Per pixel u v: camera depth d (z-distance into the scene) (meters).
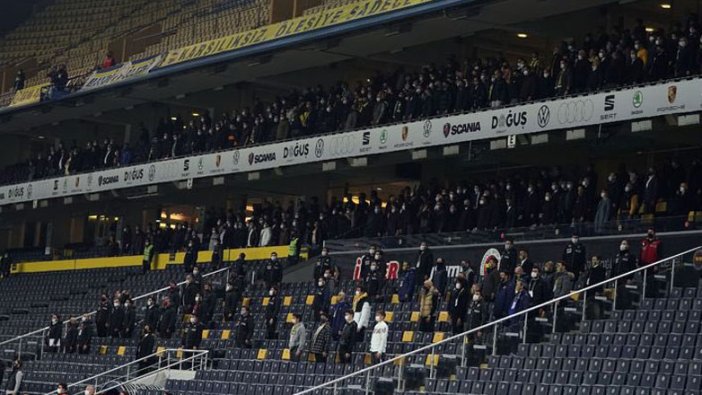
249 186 61.88
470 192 46.41
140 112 71.75
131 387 42.41
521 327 33.38
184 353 45.59
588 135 41.81
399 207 48.69
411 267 44.41
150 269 61.75
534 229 41.97
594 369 31.61
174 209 70.94
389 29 50.56
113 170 64.56
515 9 47.34
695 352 30.75
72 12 78.81
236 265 51.00
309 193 61.66
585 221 41.75
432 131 46.78
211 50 59.53
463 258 44.25
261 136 56.09
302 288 47.72
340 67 61.22
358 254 48.41
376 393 34.34
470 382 33.00
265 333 46.53
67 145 78.31
